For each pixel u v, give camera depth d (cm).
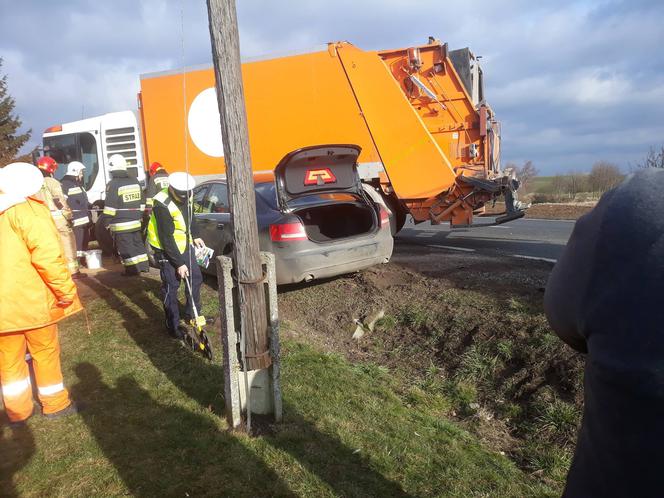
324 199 677
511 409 426
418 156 922
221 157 1059
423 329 566
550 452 372
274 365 362
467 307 574
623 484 112
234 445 338
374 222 689
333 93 970
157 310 627
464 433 393
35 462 321
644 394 105
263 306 352
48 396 371
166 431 354
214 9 316
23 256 343
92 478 304
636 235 112
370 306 629
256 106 1008
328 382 441
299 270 627
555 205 1873
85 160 1124
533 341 481
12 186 338
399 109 923
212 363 468
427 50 978
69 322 590
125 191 805
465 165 977
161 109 1083
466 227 951
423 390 466
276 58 985
